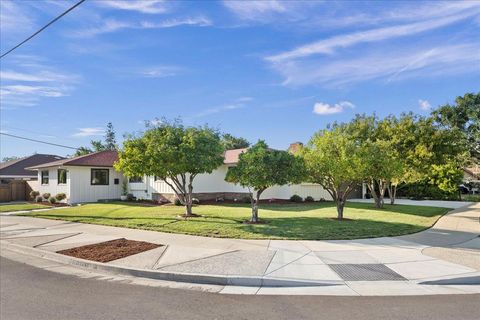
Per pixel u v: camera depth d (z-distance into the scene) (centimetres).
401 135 2041
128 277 746
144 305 565
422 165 2012
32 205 2517
